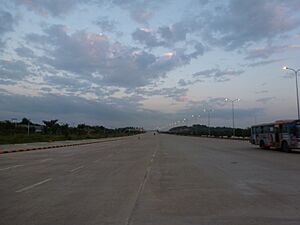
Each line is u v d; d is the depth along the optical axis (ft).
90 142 215.72
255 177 49.39
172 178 49.19
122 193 37.29
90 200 33.55
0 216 27.22
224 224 24.07
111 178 50.01
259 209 28.68
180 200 32.99
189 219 25.61
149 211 28.37
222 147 145.69
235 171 57.31
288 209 28.60
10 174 56.13
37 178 50.88
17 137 224.12
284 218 25.62
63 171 60.18
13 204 31.89
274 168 61.82
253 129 141.08
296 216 26.20
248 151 117.08
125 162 77.56
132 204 31.35
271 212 27.55
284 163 71.77
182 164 71.00
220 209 28.84
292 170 58.39
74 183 45.32
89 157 94.58
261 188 39.60
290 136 107.55
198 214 27.14
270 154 101.45
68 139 259.19
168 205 30.71
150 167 65.46
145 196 35.29
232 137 319.47
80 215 27.32
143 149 134.31
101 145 176.24
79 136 316.19
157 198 34.14
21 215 27.53
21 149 130.00
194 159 83.92
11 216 27.20
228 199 33.22
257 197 34.09
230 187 40.55
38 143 191.72
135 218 26.04
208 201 32.32
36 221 25.57
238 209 28.76
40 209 29.66
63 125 365.61
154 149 133.28
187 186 41.65
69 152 118.52
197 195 35.53
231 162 74.84
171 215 26.91
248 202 31.63
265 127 126.93
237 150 123.24
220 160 80.43
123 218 26.12
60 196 35.91
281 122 114.62
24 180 48.73
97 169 63.00
